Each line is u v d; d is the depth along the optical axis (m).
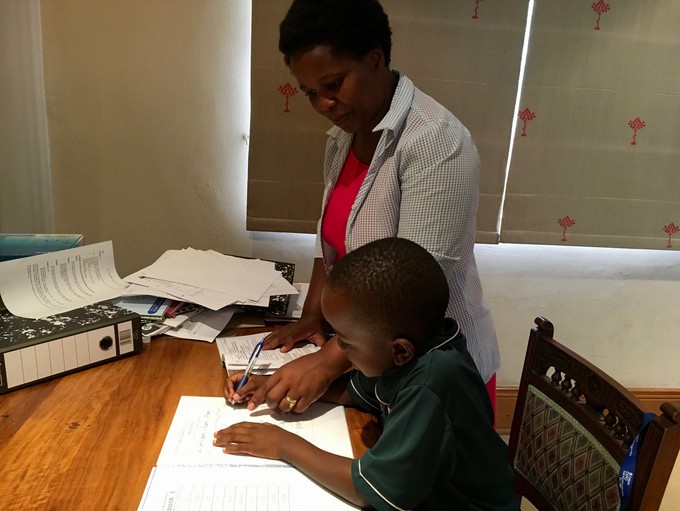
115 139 1.83
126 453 0.76
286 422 0.87
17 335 0.93
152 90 1.80
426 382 0.70
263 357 1.03
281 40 0.88
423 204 0.88
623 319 2.20
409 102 0.93
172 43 1.76
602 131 1.90
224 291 1.21
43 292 1.10
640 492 0.77
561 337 2.20
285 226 1.88
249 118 1.85
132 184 1.87
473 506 0.79
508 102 1.83
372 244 0.74
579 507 0.94
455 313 1.01
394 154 0.92
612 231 1.99
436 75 1.79
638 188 1.96
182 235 1.95
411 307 0.69
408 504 0.68
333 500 0.71
